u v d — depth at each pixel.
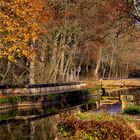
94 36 70.50
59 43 64.75
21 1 32.09
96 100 47.91
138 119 19.08
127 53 103.44
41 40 55.09
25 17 32.22
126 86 63.81
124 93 54.09
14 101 36.50
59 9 61.84
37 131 22.89
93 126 15.23
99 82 63.03
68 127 16.08
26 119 28.73
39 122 26.94
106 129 15.02
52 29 58.47
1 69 50.91
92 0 67.62
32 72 48.66
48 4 58.72
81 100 48.97
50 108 37.78
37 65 53.34
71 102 45.59
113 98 48.31
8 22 30.56
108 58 95.56
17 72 53.66
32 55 33.09
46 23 56.00
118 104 39.38
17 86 41.59
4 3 31.31
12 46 31.03
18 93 41.28
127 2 28.52
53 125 24.59
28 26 32.19
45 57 58.97
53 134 21.02
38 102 38.38
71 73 72.19
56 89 48.88
